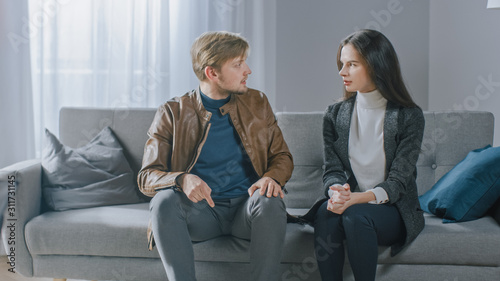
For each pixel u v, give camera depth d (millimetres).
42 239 1968
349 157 1929
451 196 1950
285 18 3121
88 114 2402
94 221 1969
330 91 3166
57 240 1958
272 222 1703
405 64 3152
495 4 2154
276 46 3131
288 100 3172
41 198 2158
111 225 1943
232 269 1903
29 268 2020
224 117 1936
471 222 1906
